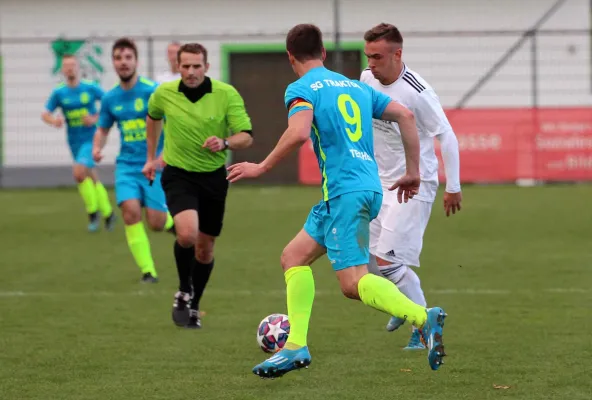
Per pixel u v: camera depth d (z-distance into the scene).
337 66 69.19
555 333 21.73
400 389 16.86
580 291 27.58
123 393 16.80
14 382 17.67
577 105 74.62
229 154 74.81
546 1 74.94
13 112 76.81
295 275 17.06
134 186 30.42
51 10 77.38
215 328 22.95
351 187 16.30
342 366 18.78
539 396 16.27
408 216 20.53
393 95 20.50
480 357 19.39
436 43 74.94
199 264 23.25
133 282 30.36
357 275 16.38
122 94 30.20
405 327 22.86
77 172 44.34
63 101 45.28
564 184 68.00
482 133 66.38
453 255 35.62
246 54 76.69
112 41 76.56
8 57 76.62
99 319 24.23
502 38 74.56
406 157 17.34
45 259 35.69
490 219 47.69
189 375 18.16
